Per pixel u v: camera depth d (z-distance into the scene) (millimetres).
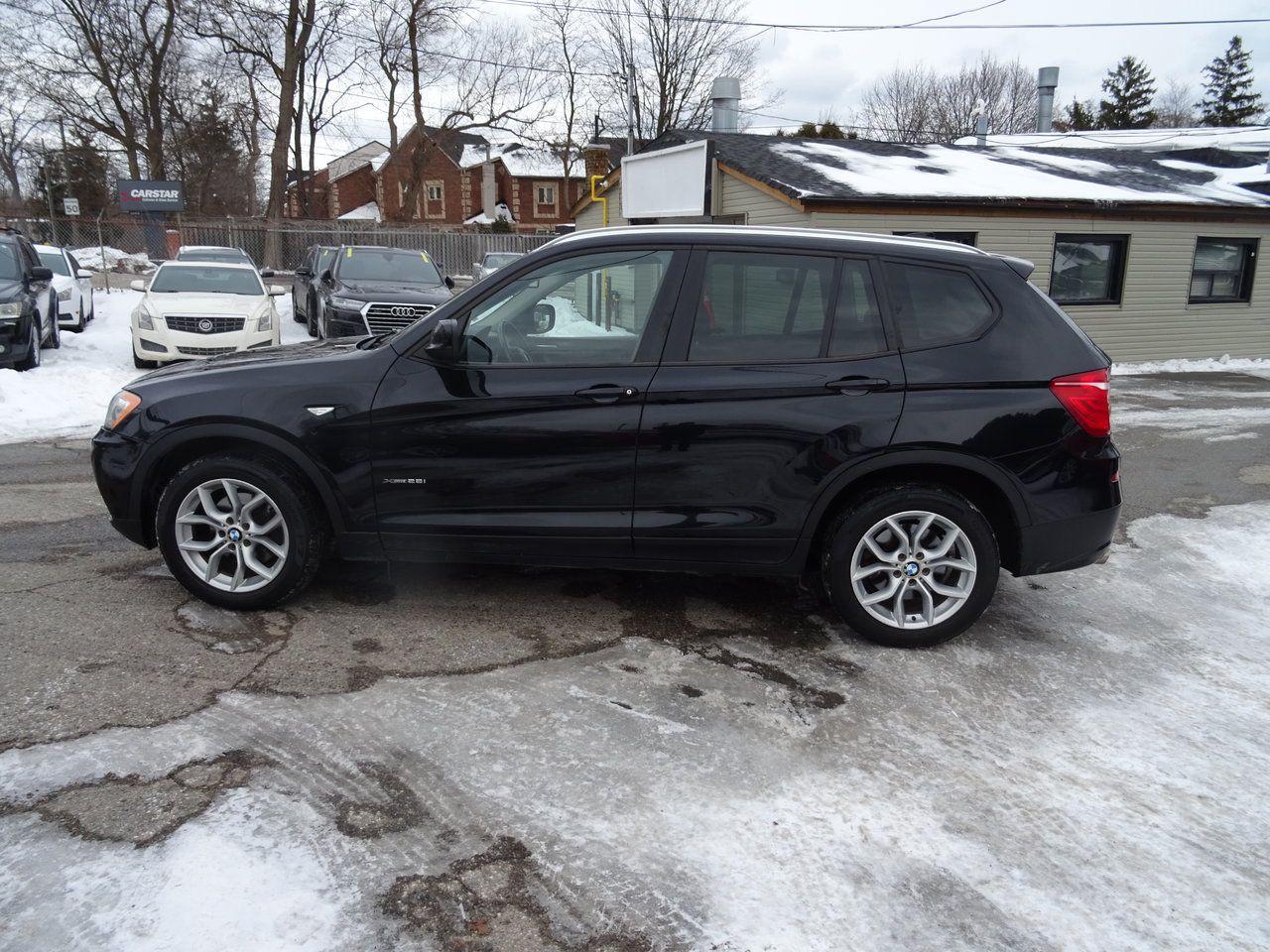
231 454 4078
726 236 3967
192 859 2518
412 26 42781
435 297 13531
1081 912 2465
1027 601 4809
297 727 3238
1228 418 10727
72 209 35406
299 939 2250
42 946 2191
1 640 3812
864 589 4078
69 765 2939
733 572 4047
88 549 5027
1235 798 3027
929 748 3275
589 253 3982
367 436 3938
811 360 3869
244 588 4156
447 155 60875
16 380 9891
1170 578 5254
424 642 3992
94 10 39656
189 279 13383
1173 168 19672
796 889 2512
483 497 3967
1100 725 3488
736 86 19953
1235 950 2348
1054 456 3879
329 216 69312
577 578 4855
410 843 2637
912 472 3982
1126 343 16047
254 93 43562
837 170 14852
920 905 2465
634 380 3865
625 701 3531
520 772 3021
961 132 54531
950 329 3920
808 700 3596
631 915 2389
